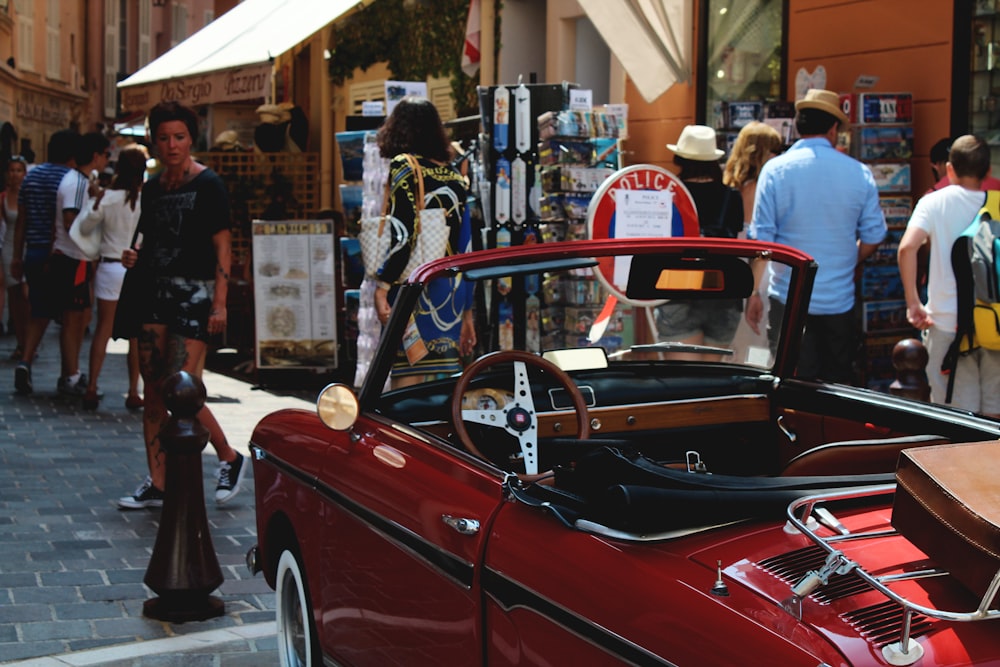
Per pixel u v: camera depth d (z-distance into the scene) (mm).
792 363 4477
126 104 13461
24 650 4773
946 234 6973
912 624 2301
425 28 14977
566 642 2633
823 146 7109
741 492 2711
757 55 10695
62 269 10727
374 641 3559
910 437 3502
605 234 6680
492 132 8750
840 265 7090
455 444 4137
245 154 13711
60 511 6879
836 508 2826
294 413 4492
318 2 11625
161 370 6867
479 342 6391
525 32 13508
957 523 2246
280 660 4480
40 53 41656
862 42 9609
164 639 4918
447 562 3102
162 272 6801
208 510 7105
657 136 11781
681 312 4527
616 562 2613
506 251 3885
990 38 8656
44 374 12438
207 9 52812
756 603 2361
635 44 9969
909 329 8914
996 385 6887
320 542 3914
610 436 4336
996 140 8664
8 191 13859
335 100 17641
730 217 7785
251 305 13508
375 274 6609
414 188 6414
